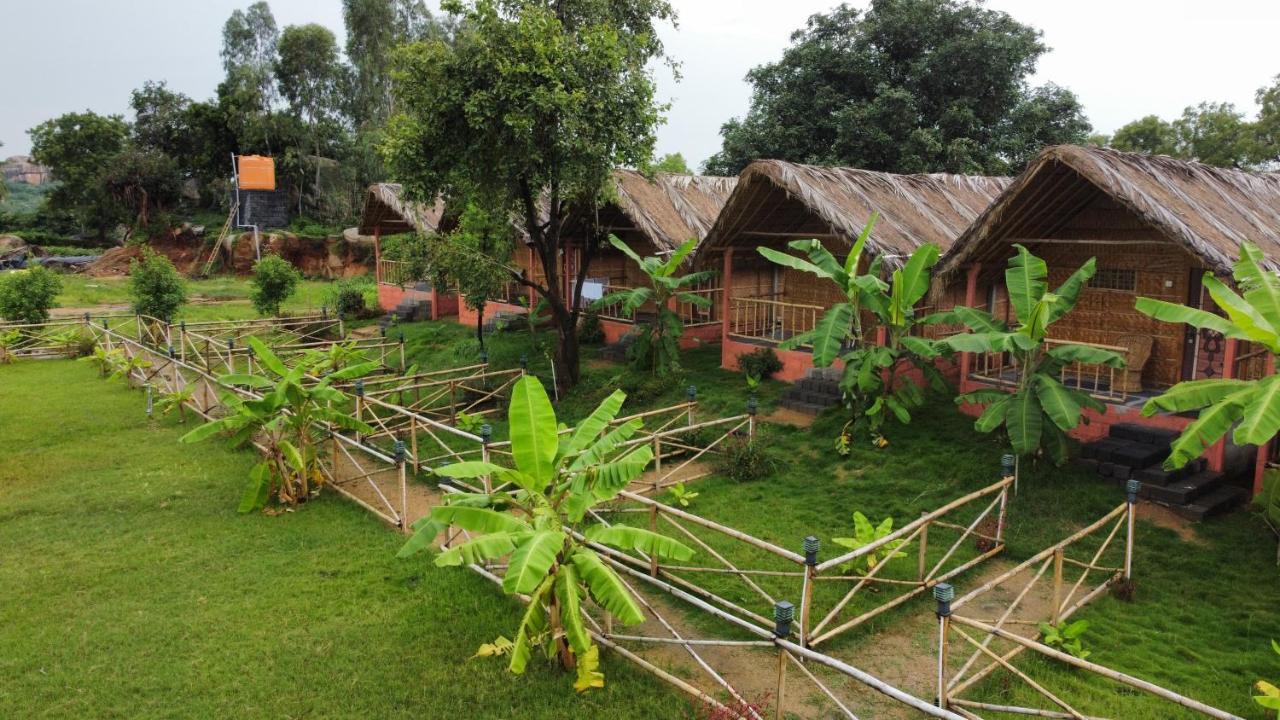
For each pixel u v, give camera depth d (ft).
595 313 70.28
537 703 22.53
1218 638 24.82
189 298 125.08
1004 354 49.67
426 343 79.25
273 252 156.25
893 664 24.30
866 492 37.40
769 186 52.34
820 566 23.63
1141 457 34.68
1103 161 36.17
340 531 35.37
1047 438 36.01
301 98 175.22
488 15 46.98
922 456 39.78
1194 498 32.86
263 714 22.21
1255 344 38.70
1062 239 42.93
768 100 109.09
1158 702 21.74
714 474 41.52
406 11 167.63
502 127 47.39
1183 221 33.47
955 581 29.32
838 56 103.04
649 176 55.21
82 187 184.44
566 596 22.11
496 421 53.67
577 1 52.54
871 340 55.77
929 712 17.29
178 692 23.27
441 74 48.49
